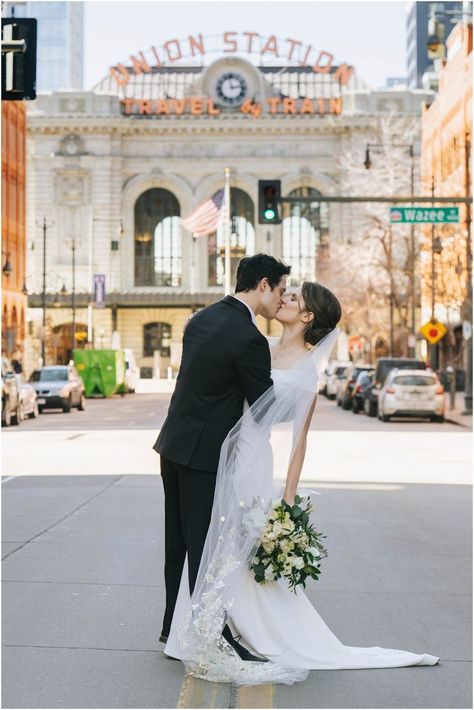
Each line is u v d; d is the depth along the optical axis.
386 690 6.13
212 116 105.12
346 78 108.88
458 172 57.47
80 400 47.78
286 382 6.43
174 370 104.31
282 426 6.49
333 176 105.31
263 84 106.31
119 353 66.06
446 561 10.64
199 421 6.40
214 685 6.18
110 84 112.12
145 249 106.88
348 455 23.92
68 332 105.19
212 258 106.31
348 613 8.26
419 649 7.15
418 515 14.07
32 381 46.34
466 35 60.88
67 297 99.81
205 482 6.39
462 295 49.16
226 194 62.81
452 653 7.05
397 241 68.25
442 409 39.03
